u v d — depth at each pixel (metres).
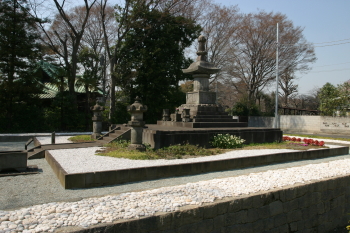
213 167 7.99
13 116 20.25
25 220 3.95
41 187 6.02
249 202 5.38
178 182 6.70
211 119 13.42
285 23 29.80
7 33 18.81
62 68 22.55
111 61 23.53
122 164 7.65
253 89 33.03
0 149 12.86
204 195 5.30
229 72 32.25
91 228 3.78
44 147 10.77
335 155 11.75
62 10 21.48
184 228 4.56
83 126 22.30
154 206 4.66
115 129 13.80
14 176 6.96
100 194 5.61
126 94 25.81
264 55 30.55
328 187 6.95
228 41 31.02
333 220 7.08
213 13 29.81
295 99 43.19
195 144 11.12
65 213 4.26
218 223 4.96
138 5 22.48
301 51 29.95
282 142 13.60
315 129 26.25
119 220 4.07
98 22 31.08
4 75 19.53
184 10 25.72
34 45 20.06
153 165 7.59
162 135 10.31
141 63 24.00
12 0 19.27
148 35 24.77
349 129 23.58
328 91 26.05
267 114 32.41
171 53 25.41
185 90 33.66
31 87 20.06
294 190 6.14
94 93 26.09
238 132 12.48
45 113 21.34
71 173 6.29
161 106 25.36
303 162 9.75
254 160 8.88
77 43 22.89
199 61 13.95
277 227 5.83
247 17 30.53
